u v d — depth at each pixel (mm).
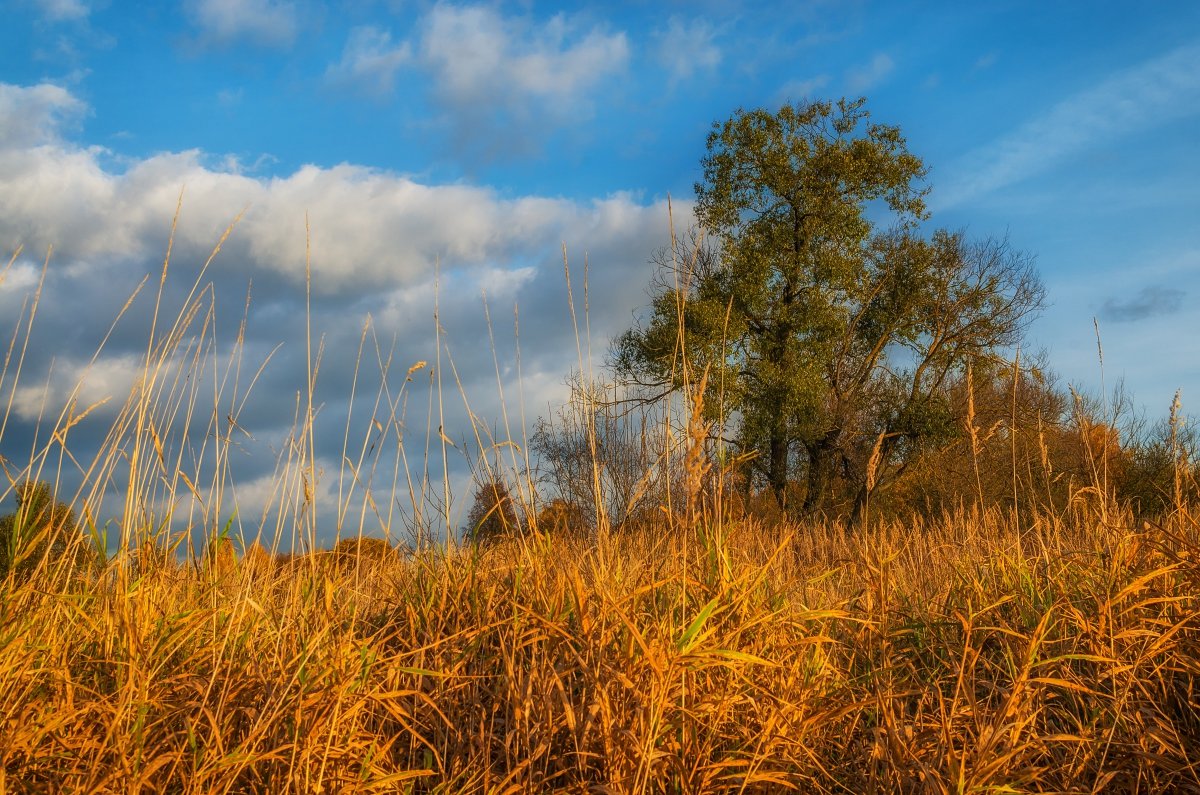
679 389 3529
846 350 21906
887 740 2602
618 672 2436
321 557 3436
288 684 2414
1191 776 2549
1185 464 4238
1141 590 3252
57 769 2115
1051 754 2730
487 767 2385
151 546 3074
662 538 3576
